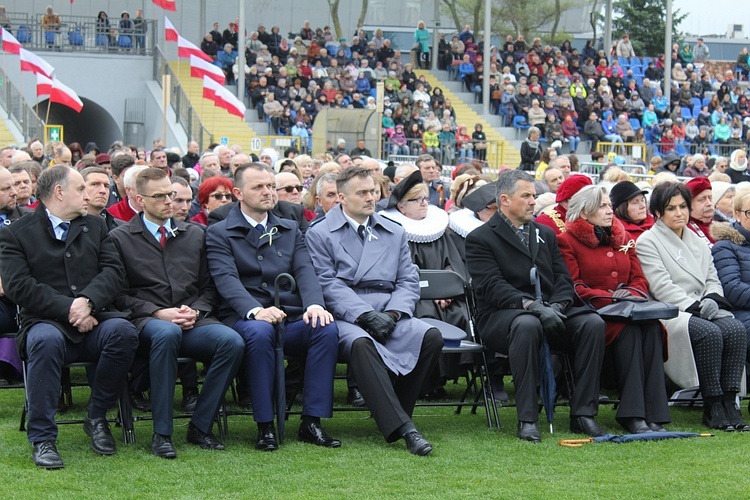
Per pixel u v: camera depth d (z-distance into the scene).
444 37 42.25
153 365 7.03
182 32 40.72
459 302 8.89
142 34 35.00
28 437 6.73
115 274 7.27
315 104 34.31
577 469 6.80
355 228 8.18
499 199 8.28
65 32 34.12
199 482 6.38
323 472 6.66
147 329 7.16
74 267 7.20
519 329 7.69
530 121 36.16
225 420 7.59
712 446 7.45
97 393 7.06
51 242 7.21
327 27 38.97
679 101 39.97
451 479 6.53
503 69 38.75
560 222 8.84
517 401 7.68
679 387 8.65
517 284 8.15
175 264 7.66
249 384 7.30
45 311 6.96
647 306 7.84
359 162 12.99
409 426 7.27
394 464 6.87
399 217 9.26
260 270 7.79
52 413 6.77
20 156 12.73
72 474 6.49
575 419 7.82
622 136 36.72
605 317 7.98
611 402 8.20
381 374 7.36
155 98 34.03
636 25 58.97
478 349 7.94
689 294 8.65
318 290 7.77
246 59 35.59
